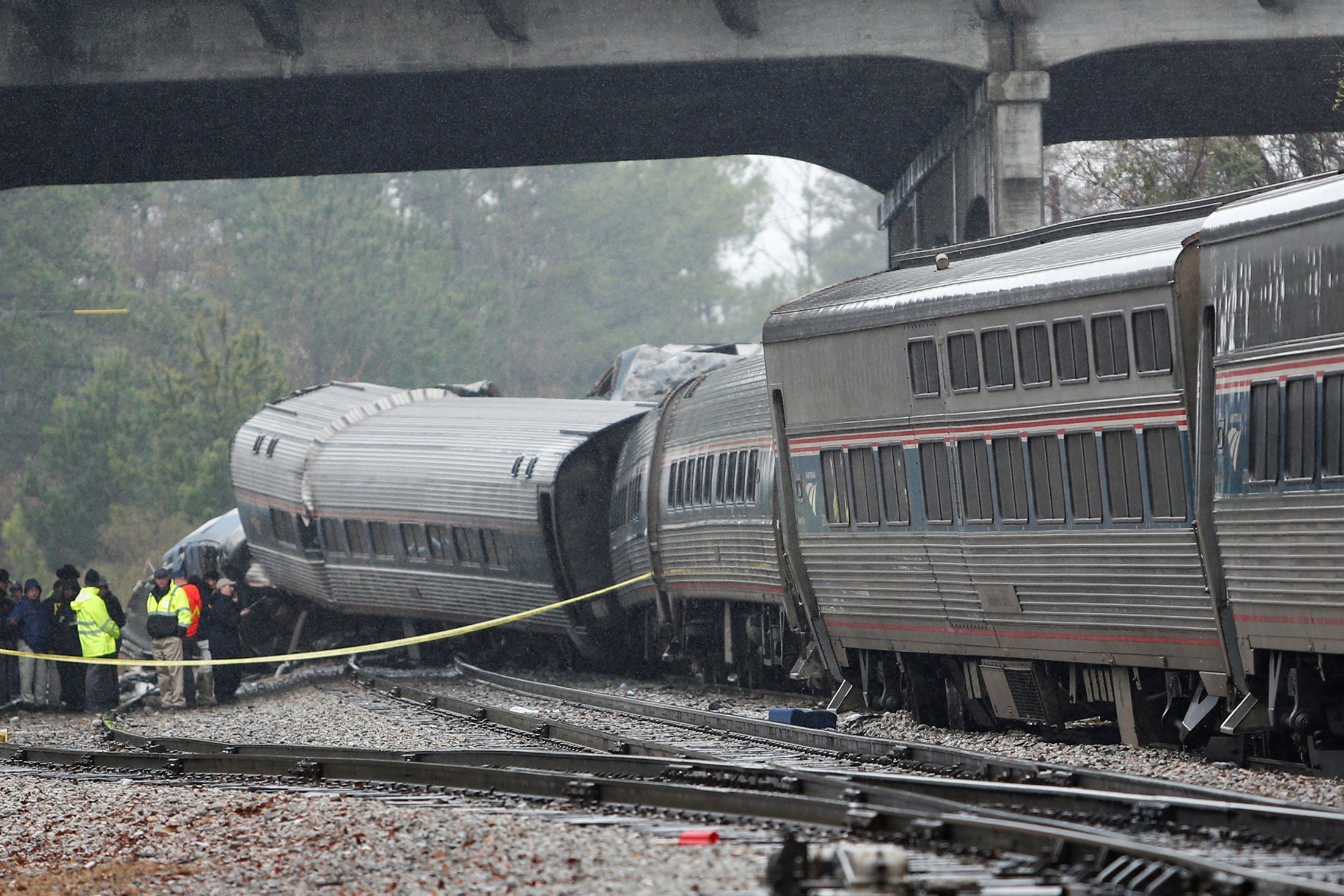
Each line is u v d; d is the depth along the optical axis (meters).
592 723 74.75
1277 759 49.66
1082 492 53.31
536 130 130.75
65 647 98.69
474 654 127.81
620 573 106.25
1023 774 43.97
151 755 59.03
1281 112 124.56
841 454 66.94
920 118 126.75
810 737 58.16
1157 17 104.81
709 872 29.11
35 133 124.44
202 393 199.12
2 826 45.19
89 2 111.00
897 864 25.30
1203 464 48.28
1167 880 26.23
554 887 29.23
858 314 64.75
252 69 111.44
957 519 59.78
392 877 32.03
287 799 45.66
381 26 110.56
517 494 108.38
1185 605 49.81
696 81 116.50
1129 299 50.56
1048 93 104.94
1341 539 42.59
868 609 67.19
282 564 137.50
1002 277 56.75
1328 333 42.91
